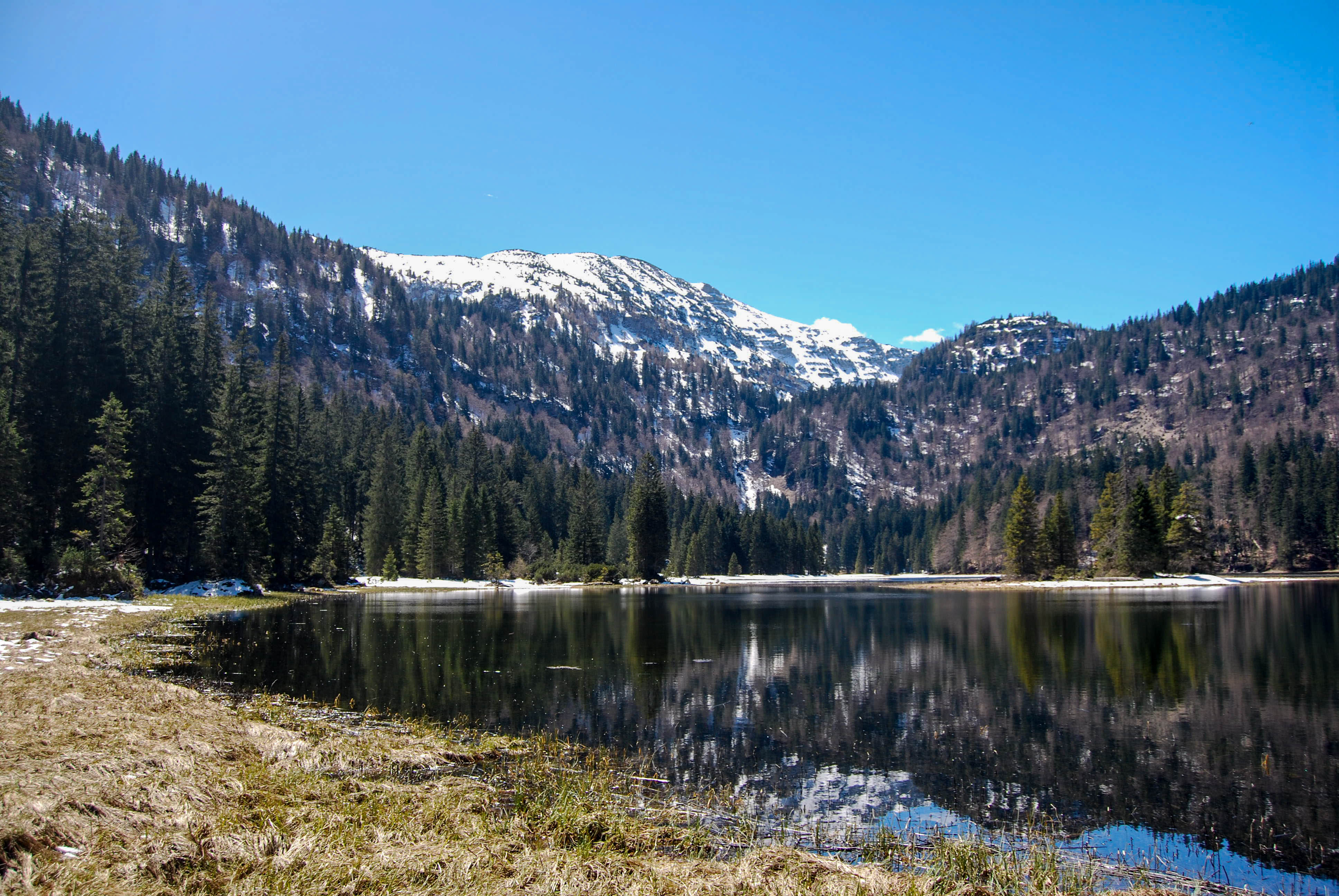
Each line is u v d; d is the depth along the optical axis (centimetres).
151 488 5556
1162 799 1563
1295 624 4578
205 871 898
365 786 1338
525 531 11600
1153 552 9431
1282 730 2116
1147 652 3512
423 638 3803
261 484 6284
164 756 1323
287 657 2984
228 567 5694
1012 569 10756
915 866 1213
